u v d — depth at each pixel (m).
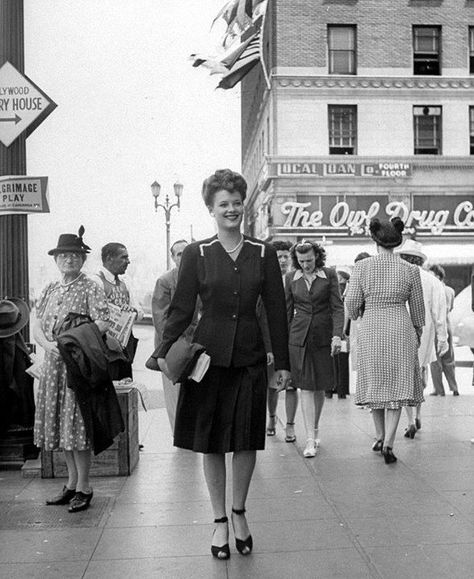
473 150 27.06
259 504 5.14
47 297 5.30
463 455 6.58
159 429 8.39
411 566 3.85
